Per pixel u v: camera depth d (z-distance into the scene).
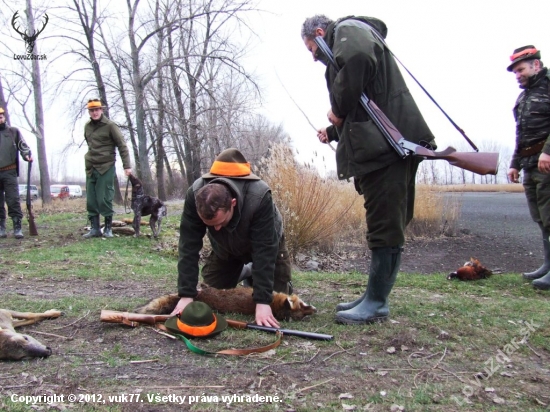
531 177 5.62
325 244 8.41
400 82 3.47
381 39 3.44
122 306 3.94
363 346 3.17
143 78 22.67
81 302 4.05
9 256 6.71
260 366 2.82
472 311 4.06
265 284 3.44
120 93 23.25
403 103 3.44
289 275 4.12
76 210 16.50
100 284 5.05
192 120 23.52
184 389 2.53
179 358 2.91
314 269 7.39
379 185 3.41
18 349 2.84
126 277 5.45
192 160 26.06
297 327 3.50
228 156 3.45
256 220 3.42
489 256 8.29
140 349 3.04
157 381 2.61
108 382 2.59
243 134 24.48
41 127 20.66
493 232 11.50
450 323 3.69
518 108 5.61
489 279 5.87
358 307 3.62
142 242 8.45
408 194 3.62
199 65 22.50
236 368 2.79
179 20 21.27
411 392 2.54
